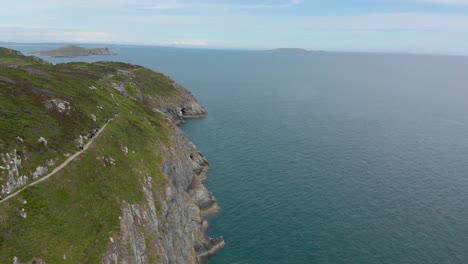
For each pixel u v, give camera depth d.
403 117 190.38
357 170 108.31
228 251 69.06
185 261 63.28
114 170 63.75
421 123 176.25
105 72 163.88
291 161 116.12
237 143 136.75
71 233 47.62
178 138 109.75
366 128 162.88
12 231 42.97
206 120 177.88
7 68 86.12
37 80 83.44
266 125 166.12
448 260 65.69
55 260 43.56
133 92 152.25
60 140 61.78
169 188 71.81
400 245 70.00
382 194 91.81
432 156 123.06
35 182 51.19
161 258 56.03
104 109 86.62
